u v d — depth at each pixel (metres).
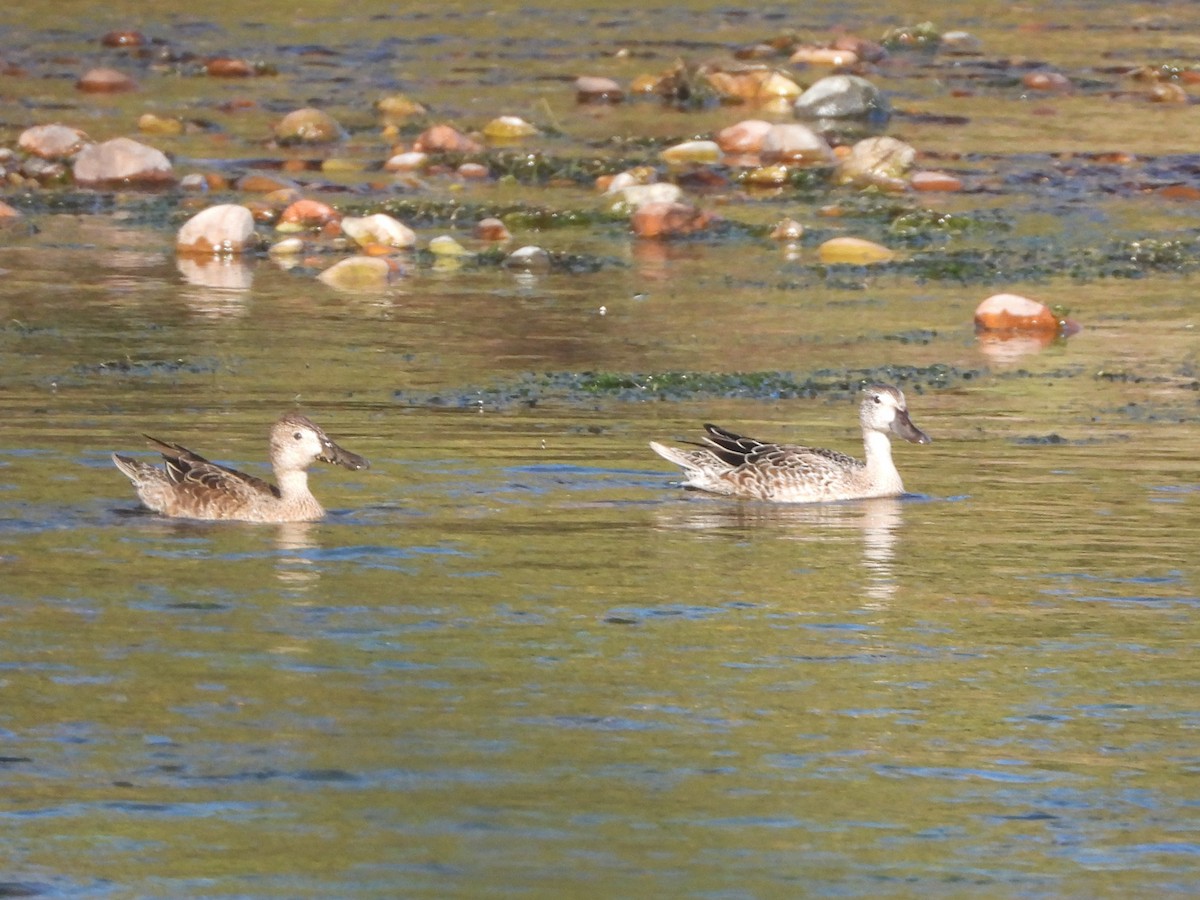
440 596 14.25
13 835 10.33
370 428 19.34
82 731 11.61
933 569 15.27
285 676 12.54
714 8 54.06
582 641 13.35
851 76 40.41
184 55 45.72
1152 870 10.17
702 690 12.51
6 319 23.94
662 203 30.83
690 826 10.56
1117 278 28.20
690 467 17.80
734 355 23.17
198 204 31.94
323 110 40.22
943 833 10.55
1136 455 18.95
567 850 10.24
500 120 37.94
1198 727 12.07
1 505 16.34
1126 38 49.97
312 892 9.75
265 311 24.89
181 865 10.02
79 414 19.52
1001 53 48.00
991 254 29.50
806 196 33.62
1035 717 12.19
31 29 48.75
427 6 53.78
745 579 14.89
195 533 15.75
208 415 19.62
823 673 12.86
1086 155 36.88
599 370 22.27
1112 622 13.98
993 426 20.16
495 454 18.55
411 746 11.51
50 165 33.59
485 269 28.08
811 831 10.54
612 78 44.41
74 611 13.68
